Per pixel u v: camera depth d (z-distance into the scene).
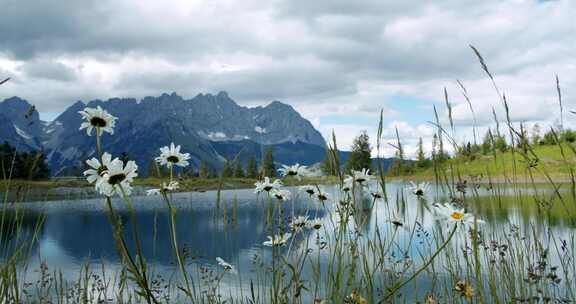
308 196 3.29
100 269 14.46
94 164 1.74
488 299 3.11
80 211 36.28
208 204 37.75
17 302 2.08
